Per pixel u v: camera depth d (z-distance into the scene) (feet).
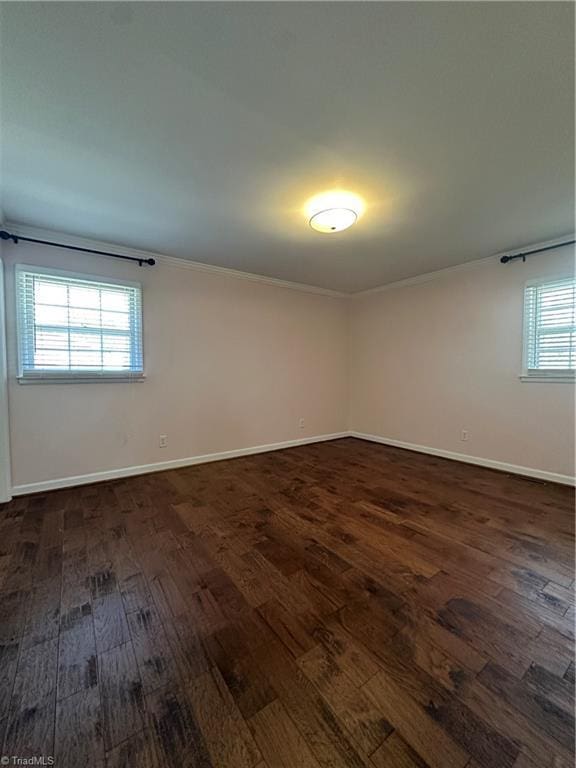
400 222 8.82
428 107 4.95
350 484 10.24
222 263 12.26
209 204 7.79
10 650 4.17
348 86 4.55
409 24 3.75
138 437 11.14
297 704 3.48
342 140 5.66
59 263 9.59
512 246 10.62
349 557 6.24
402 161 6.23
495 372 11.72
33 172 6.52
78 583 5.50
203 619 4.71
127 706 3.46
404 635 4.41
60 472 9.82
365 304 16.57
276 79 4.43
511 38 3.91
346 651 4.15
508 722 3.28
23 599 5.12
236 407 13.43
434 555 6.31
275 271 13.28
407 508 8.45
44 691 3.62
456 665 3.94
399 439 15.14
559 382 10.21
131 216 8.40
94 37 3.85
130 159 6.13
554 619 4.70
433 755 3.00
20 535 7.08
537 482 10.39
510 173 6.63
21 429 9.22
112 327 10.54
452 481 10.50
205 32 3.81
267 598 5.14
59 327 9.68
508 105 4.91
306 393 15.74
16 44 3.91
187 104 4.84
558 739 3.12
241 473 11.33
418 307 14.20
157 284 11.38
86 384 10.19
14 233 8.89
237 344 13.41
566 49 4.02
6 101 4.71
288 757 3.01
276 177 6.71
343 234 9.62
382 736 3.17
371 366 16.35
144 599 5.12
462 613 4.81
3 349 8.72
